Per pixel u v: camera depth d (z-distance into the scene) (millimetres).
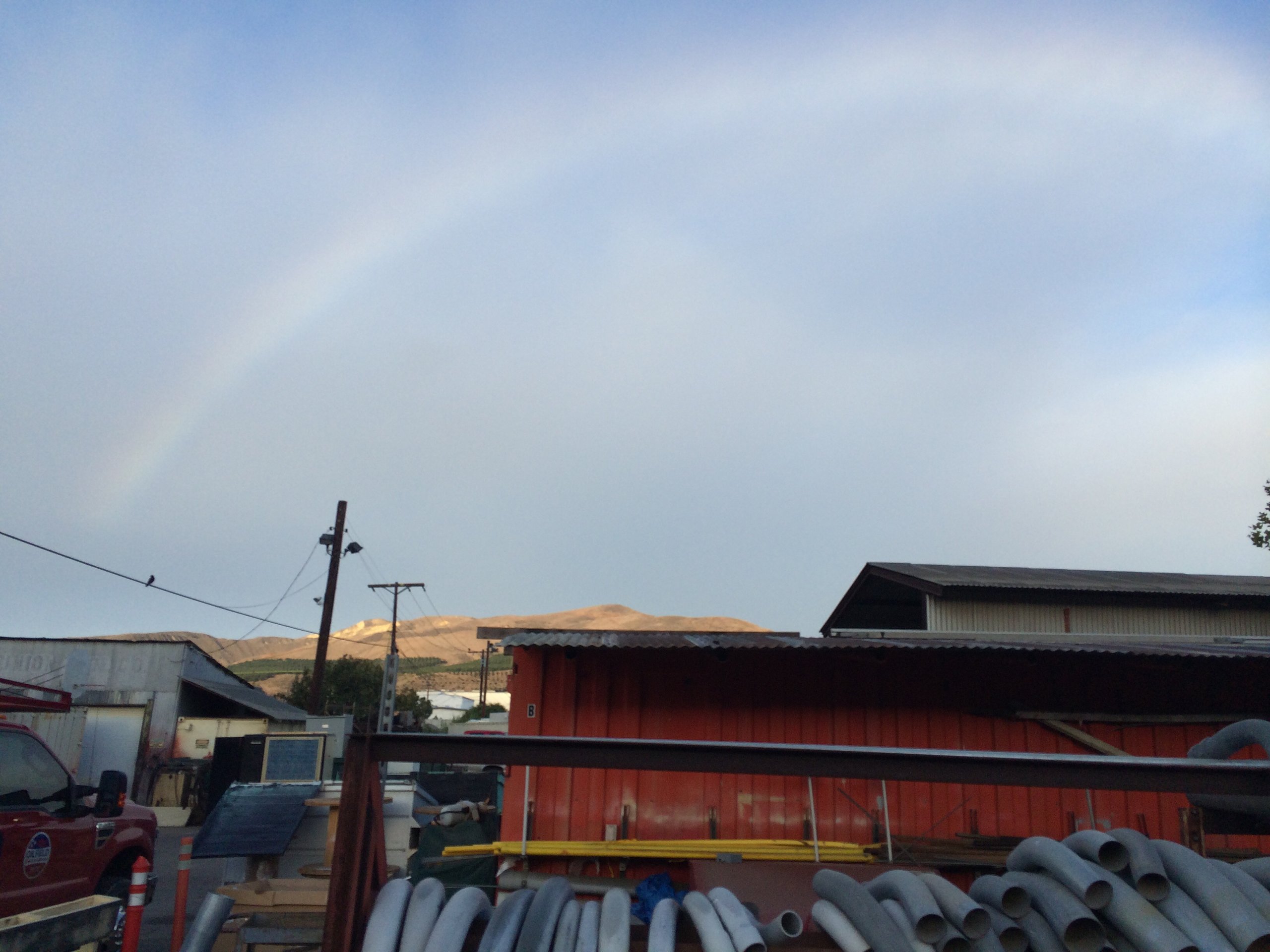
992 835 8891
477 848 8844
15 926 4699
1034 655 9234
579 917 3855
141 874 6188
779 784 9180
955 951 3623
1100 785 3434
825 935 3932
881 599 18156
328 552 33219
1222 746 4805
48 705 7789
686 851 8422
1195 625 16062
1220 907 3633
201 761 27781
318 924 7027
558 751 3578
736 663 9500
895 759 3455
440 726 54031
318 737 14227
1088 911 3561
